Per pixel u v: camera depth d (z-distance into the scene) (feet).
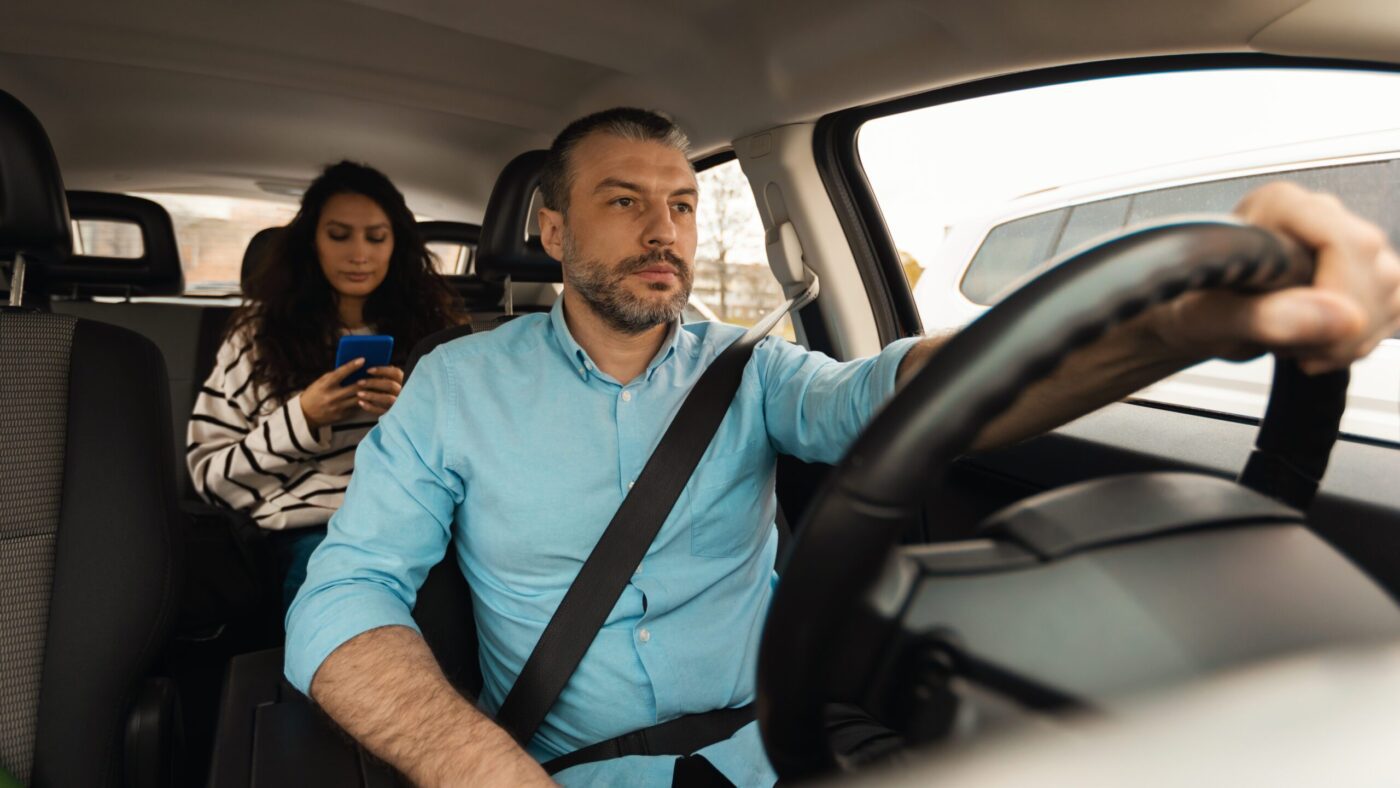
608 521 3.78
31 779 3.41
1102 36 4.02
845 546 1.25
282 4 5.79
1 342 3.76
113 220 8.19
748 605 4.03
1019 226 5.98
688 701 3.76
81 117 7.34
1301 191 1.36
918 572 1.34
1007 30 4.33
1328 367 1.41
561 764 3.58
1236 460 4.06
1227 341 1.42
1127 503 1.45
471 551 3.90
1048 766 1.18
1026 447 4.94
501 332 4.05
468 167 8.80
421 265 7.12
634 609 3.70
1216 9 3.48
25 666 3.48
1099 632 1.28
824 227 6.40
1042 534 1.40
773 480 4.23
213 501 6.24
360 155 8.51
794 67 5.68
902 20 4.74
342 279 6.56
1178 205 4.90
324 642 3.15
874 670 1.32
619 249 3.81
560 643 3.60
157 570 3.76
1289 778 1.12
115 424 3.84
